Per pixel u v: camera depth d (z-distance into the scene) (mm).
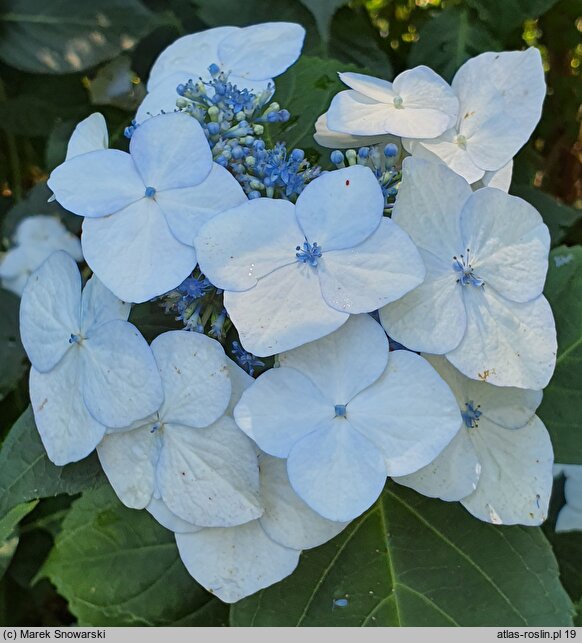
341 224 156
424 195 161
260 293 154
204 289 162
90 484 176
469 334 160
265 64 199
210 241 155
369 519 181
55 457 167
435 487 164
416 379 154
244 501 157
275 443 151
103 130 195
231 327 175
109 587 200
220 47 205
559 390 195
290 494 163
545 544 173
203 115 182
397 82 190
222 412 157
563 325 199
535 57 187
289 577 174
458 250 161
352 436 154
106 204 165
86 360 165
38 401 173
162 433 161
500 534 176
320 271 154
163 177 165
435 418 152
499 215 163
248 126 179
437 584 174
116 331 160
